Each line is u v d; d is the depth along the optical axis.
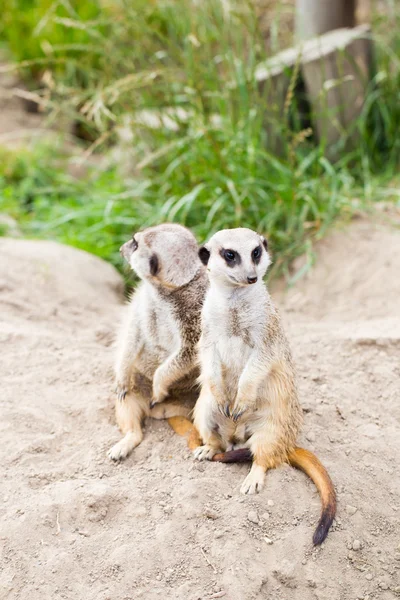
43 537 2.60
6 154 6.99
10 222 5.82
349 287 4.73
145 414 3.27
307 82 5.79
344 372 3.61
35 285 4.52
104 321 4.35
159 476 2.89
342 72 5.82
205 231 5.08
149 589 2.44
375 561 2.61
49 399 3.34
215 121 5.75
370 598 2.50
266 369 2.78
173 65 6.09
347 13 6.43
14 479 2.86
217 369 2.86
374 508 2.78
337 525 2.69
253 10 5.12
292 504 2.72
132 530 2.64
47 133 7.59
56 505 2.71
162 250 3.01
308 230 5.20
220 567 2.51
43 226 5.74
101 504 2.71
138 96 5.84
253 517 2.66
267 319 2.80
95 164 6.80
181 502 2.73
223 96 5.32
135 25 5.68
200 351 2.92
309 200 5.03
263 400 2.86
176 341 3.14
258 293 2.79
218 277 2.74
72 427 3.19
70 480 2.86
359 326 4.16
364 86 6.01
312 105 5.57
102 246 5.47
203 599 2.40
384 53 6.29
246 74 5.28
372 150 6.04
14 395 3.35
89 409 3.28
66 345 3.85
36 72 8.03
